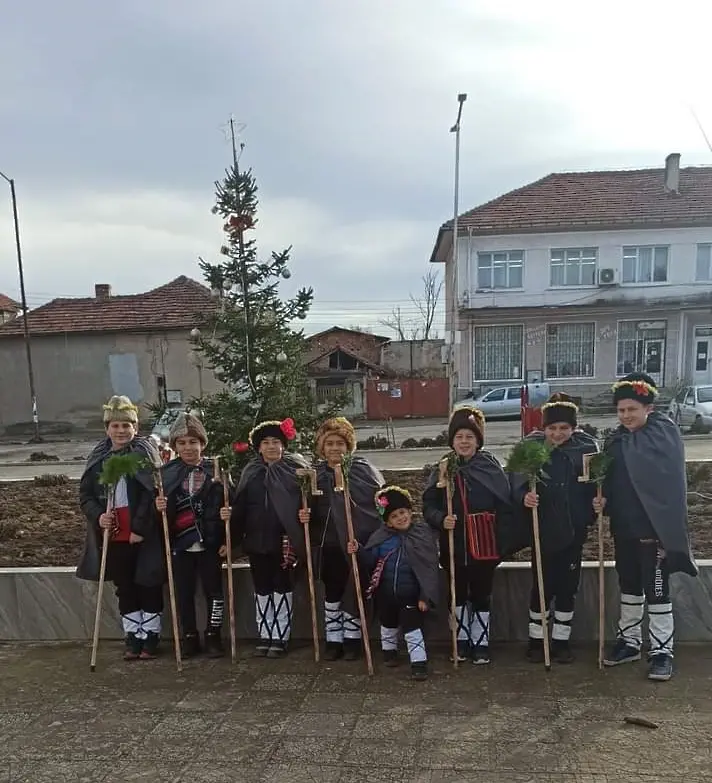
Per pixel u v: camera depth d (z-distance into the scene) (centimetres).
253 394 638
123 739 356
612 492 417
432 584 420
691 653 436
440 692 396
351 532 432
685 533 391
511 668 426
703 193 2964
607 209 2905
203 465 476
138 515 451
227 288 652
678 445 402
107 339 2889
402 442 2050
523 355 2909
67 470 1691
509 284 2895
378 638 489
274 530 455
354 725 360
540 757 320
